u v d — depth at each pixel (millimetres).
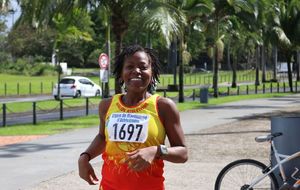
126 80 3963
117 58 4082
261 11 35594
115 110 3922
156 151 3682
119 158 3834
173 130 3885
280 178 7336
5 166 11352
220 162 11656
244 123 20453
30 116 26078
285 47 48594
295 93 46500
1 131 18688
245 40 54125
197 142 15008
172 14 21250
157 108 3871
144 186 3801
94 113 27281
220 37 41094
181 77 33500
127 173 3803
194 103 32312
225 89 51594
